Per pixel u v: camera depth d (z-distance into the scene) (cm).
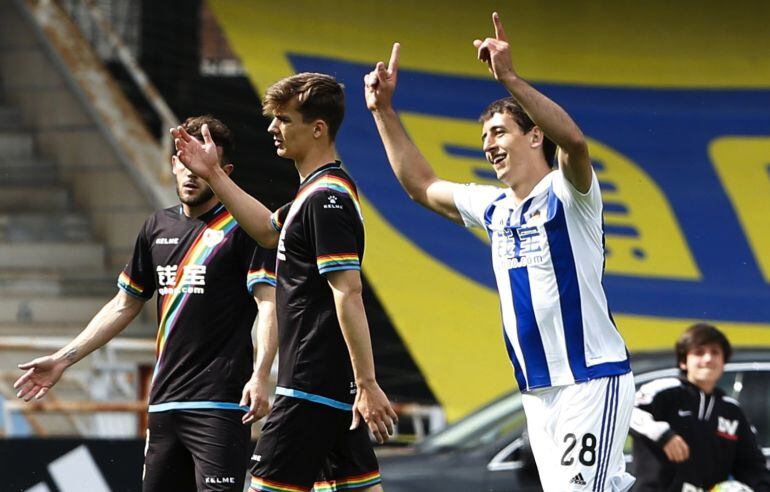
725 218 4419
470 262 4275
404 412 3628
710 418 2080
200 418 1678
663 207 4434
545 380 1438
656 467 2050
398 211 4309
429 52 4616
